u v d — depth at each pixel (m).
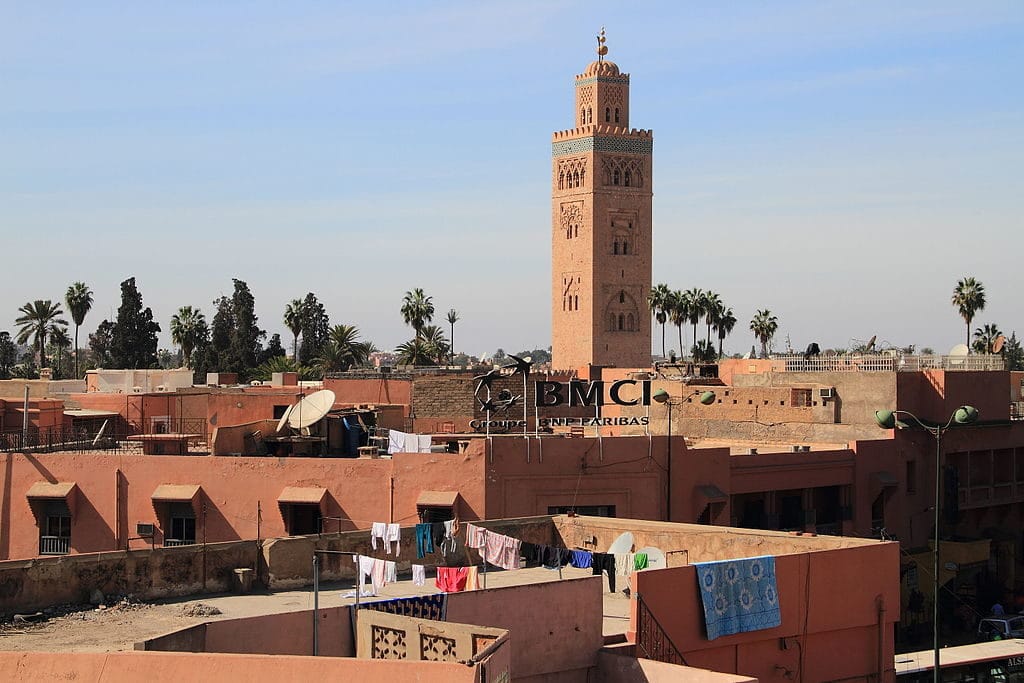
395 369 96.00
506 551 38.59
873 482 68.38
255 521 56.25
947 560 70.00
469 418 77.25
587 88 182.62
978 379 74.00
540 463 56.69
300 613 30.08
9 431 68.38
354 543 40.59
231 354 168.38
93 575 37.12
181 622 34.69
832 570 36.00
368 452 63.69
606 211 180.12
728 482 61.75
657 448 59.12
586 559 37.41
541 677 31.52
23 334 178.38
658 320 179.88
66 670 25.98
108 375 100.75
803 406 74.12
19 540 58.19
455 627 27.77
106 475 57.69
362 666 24.34
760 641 34.56
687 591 33.12
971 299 142.00
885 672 36.94
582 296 180.38
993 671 52.00
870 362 76.19
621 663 31.05
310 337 188.00
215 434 61.69
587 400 61.91
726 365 97.62
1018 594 74.25
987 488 74.56
